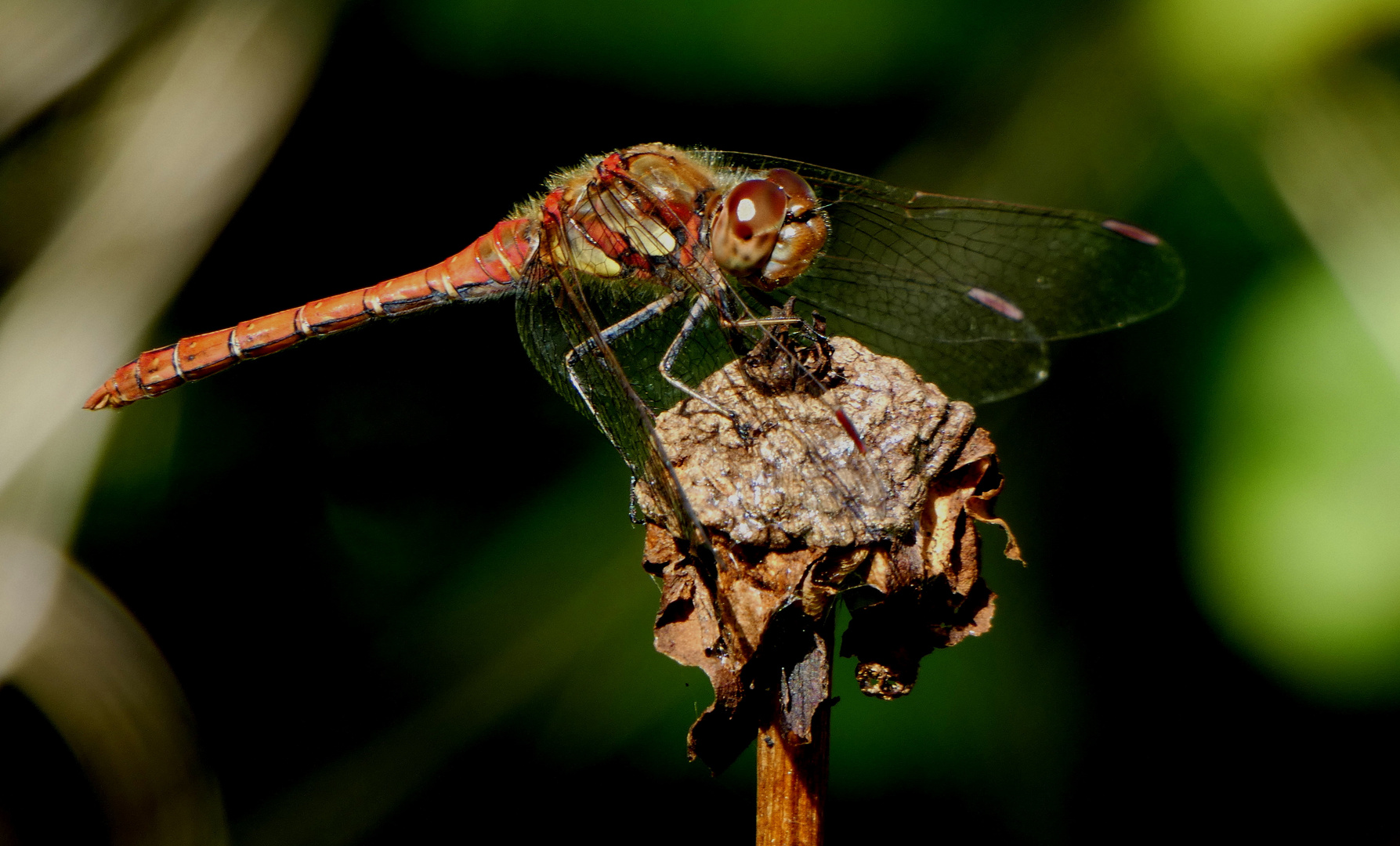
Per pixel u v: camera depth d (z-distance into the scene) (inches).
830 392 17.6
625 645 18.8
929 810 18.7
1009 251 18.4
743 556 17.5
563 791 18.8
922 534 17.6
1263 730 18.9
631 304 18.2
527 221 18.4
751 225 18.0
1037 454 18.9
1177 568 18.8
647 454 17.6
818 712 17.5
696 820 18.8
